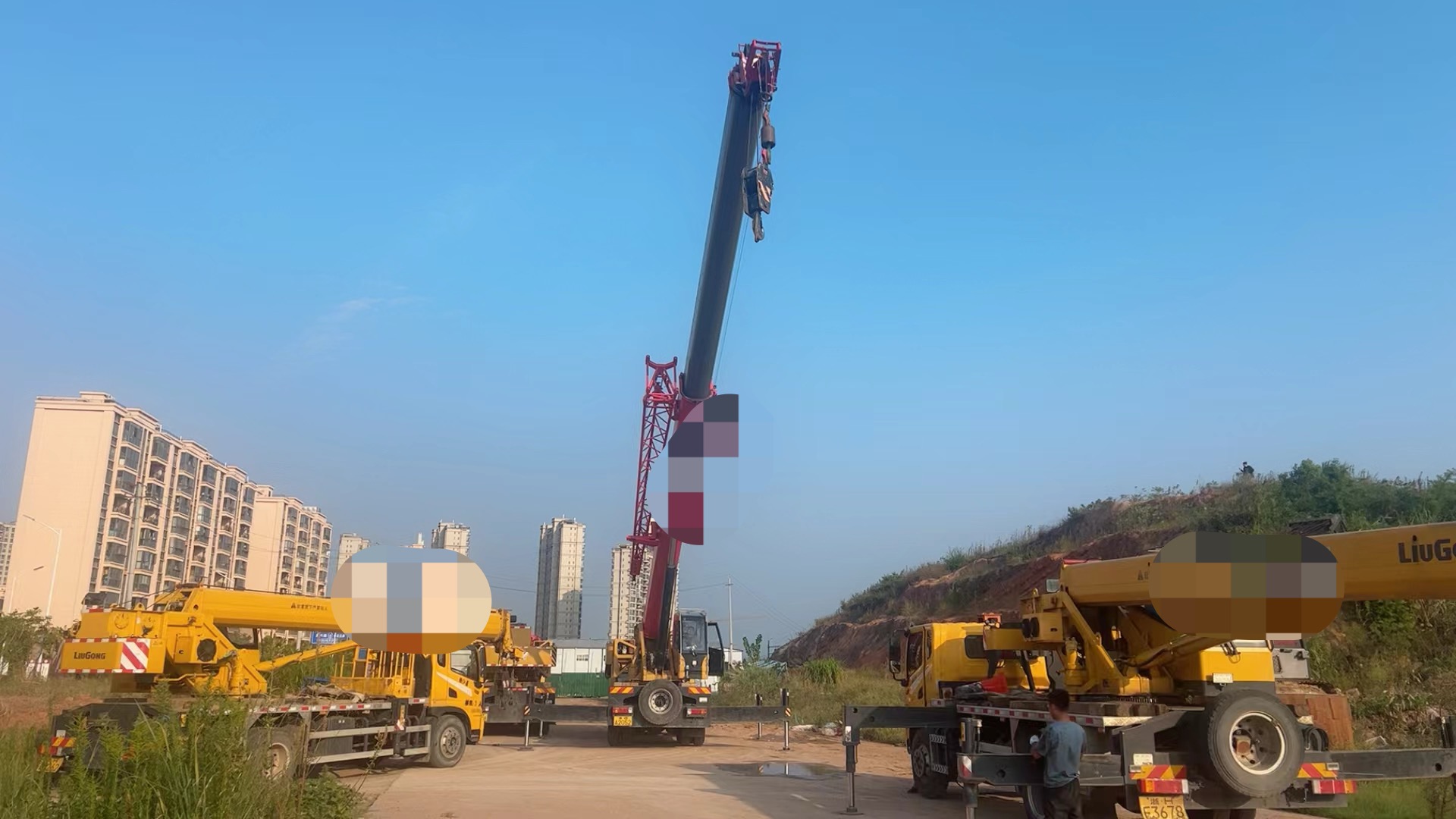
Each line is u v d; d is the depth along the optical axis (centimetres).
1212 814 1117
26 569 7081
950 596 4906
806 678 3822
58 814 757
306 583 10950
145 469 7881
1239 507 3362
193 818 749
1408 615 2175
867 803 1393
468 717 1861
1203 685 1085
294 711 1424
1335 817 1212
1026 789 1030
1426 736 1714
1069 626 1180
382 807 1279
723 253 1331
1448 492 2914
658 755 2122
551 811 1264
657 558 2280
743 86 1202
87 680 1866
